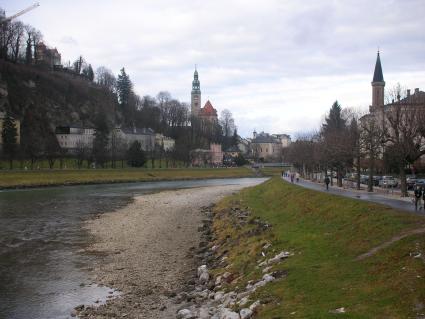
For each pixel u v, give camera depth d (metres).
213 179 172.00
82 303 27.22
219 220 56.16
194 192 108.38
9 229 53.41
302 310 19.86
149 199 90.75
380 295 20.20
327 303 20.33
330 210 41.47
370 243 28.64
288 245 32.88
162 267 35.41
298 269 26.12
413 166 94.00
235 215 55.88
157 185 134.38
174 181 157.38
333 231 34.50
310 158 114.88
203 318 22.39
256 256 32.19
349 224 34.81
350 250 28.45
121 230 53.00
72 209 72.88
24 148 162.12
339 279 23.38
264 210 56.53
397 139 62.41
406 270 22.03
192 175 173.88
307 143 131.88
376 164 91.25
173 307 25.48
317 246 31.09
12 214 66.12
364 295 20.53
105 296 28.44
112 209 73.50
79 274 33.78
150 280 31.78
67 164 169.75
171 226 55.91
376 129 83.00
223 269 31.27
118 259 38.50
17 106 198.62
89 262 37.53
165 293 28.28
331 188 75.00
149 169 170.75
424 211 37.59
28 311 25.97
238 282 27.28
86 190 111.69
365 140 77.44
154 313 24.66
